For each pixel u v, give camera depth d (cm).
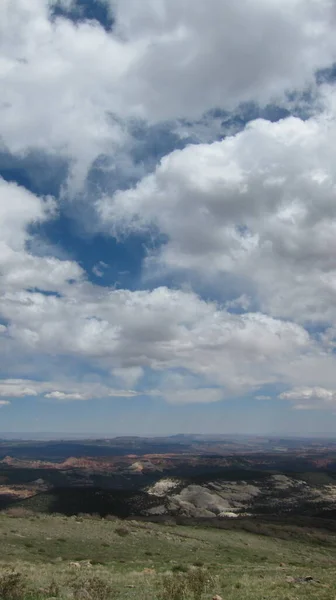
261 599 2231
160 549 6044
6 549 4853
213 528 8781
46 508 14750
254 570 4109
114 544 5978
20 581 2331
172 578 2700
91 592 2127
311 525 11225
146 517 12162
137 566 4366
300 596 2325
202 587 2448
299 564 5922
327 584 2906
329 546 8638
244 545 7312
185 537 7256
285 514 16375
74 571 3475
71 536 6088
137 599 2114
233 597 2267
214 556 5969
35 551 4991
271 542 8025
